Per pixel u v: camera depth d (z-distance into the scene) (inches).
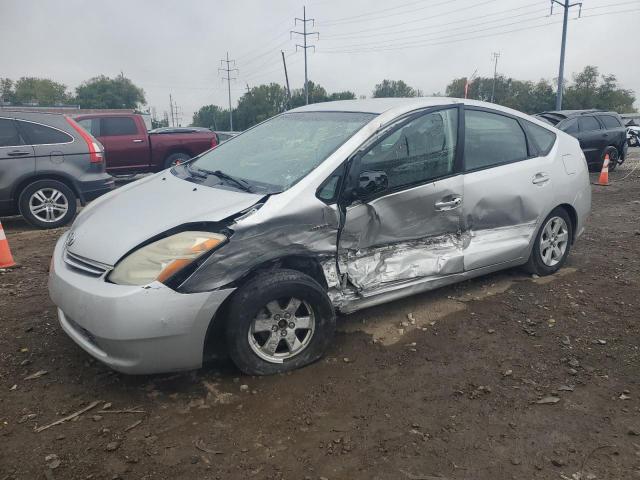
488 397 124.0
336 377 131.7
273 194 129.8
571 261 223.0
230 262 120.5
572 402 122.1
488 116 176.1
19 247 253.0
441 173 159.3
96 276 119.3
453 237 166.4
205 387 126.5
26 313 166.6
